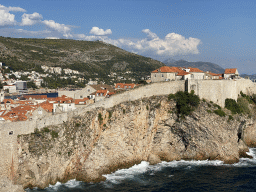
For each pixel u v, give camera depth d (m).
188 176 76.44
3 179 59.47
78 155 74.50
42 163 66.00
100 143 80.25
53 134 70.56
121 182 72.06
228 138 91.88
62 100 107.25
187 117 92.06
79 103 102.94
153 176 76.81
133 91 92.44
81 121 77.38
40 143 67.06
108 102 85.44
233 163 87.50
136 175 77.81
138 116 90.00
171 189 67.94
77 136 75.00
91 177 72.88
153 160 89.62
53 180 68.38
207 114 92.06
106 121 82.88
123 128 85.75
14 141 63.03
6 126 61.28
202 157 91.56
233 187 68.81
